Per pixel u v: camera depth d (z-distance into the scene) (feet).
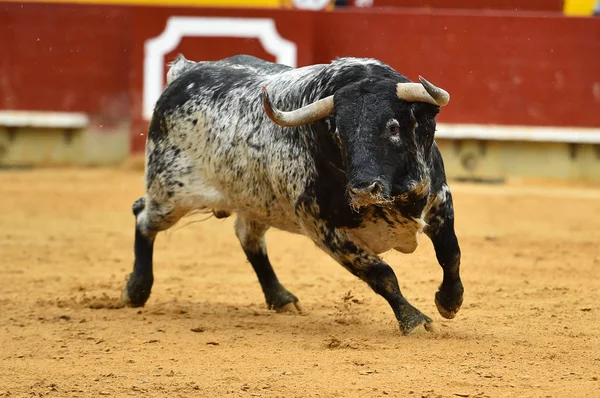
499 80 122.52
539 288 59.16
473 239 80.89
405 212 43.32
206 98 51.88
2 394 37.37
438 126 123.13
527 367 39.45
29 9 131.54
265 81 49.80
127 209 98.27
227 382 37.93
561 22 121.70
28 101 132.26
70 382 38.70
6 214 94.07
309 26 124.47
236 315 52.65
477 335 45.57
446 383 37.04
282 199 47.60
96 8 130.82
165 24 127.75
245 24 125.90
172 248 77.71
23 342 46.03
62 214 94.63
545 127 122.52
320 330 47.85
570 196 109.40
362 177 40.24
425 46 122.62
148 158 54.70
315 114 42.65
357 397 35.55
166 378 38.86
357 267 45.37
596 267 67.31
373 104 41.39
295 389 36.65
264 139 48.01
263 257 55.01
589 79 122.11
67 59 131.95
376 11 123.34
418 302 55.01
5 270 67.62
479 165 124.47
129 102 132.16
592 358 40.96
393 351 42.29
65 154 133.49
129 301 55.11
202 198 52.54
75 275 66.33
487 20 122.11
